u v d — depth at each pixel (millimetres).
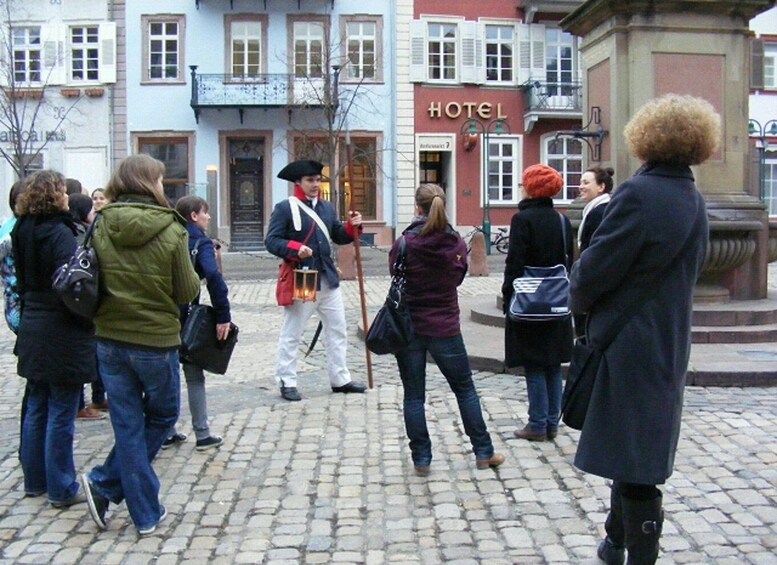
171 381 4660
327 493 5320
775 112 34625
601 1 10328
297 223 7711
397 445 6312
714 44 10305
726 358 8320
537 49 33156
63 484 5062
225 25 31922
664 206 3398
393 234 32688
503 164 33312
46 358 4863
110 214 4484
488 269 22781
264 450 6250
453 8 32562
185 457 6090
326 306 7945
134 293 4492
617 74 10344
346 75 32312
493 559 4289
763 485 5293
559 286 6047
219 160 32062
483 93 32969
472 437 5695
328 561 4305
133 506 4629
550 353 6133
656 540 3584
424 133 32656
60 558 4363
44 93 31641
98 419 7137
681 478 5438
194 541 4574
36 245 4840
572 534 4586
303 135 32000
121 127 31938
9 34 29453
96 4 31625
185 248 4574
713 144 3498
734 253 9875
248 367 9570
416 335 5547
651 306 3457
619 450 3453
